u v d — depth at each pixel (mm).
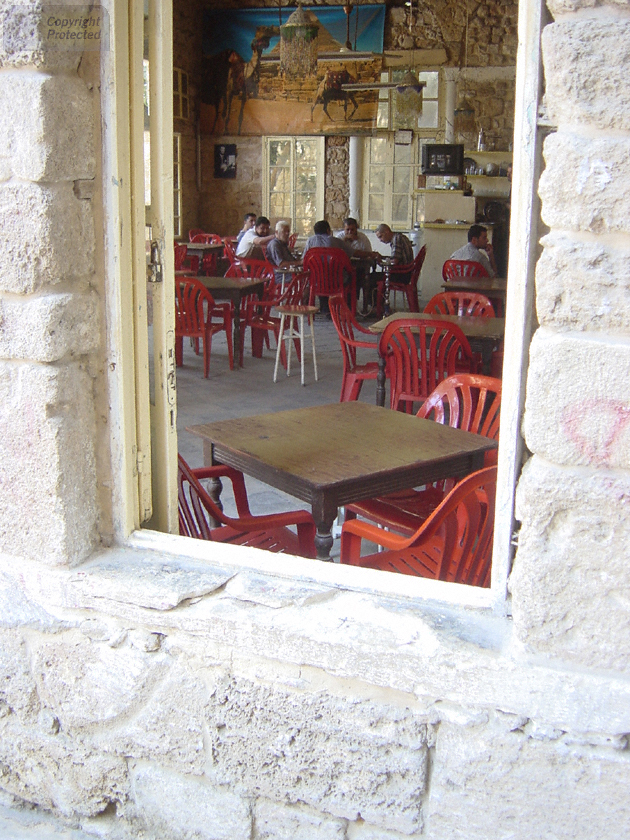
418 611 1528
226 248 10258
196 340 7359
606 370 1227
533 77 1248
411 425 2701
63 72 1572
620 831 1370
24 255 1583
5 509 1730
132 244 1731
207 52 12547
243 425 2691
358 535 2242
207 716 1651
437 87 11859
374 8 11633
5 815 1899
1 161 1571
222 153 12875
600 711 1333
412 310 9625
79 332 1668
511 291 1339
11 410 1665
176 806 1730
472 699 1413
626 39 1146
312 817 1615
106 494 1801
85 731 1779
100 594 1684
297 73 8617
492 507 2105
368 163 12508
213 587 1633
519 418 1373
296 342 7238
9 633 1787
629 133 1174
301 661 1531
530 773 1402
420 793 1503
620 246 1207
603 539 1277
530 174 1280
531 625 1348
